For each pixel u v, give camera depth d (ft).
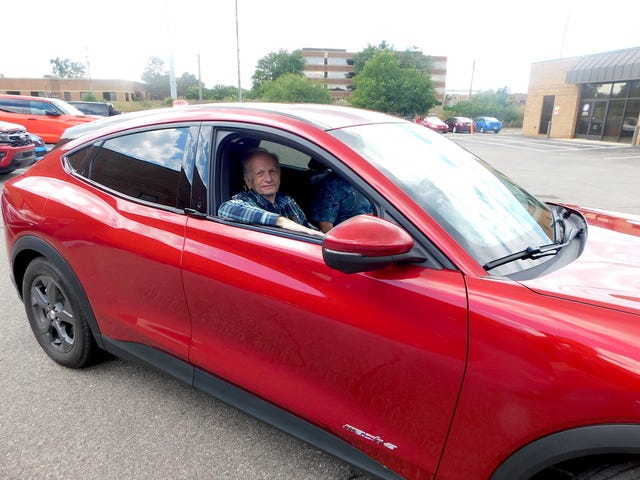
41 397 8.33
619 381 3.88
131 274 7.25
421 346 4.77
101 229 7.48
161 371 7.43
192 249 6.49
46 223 8.15
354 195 7.57
